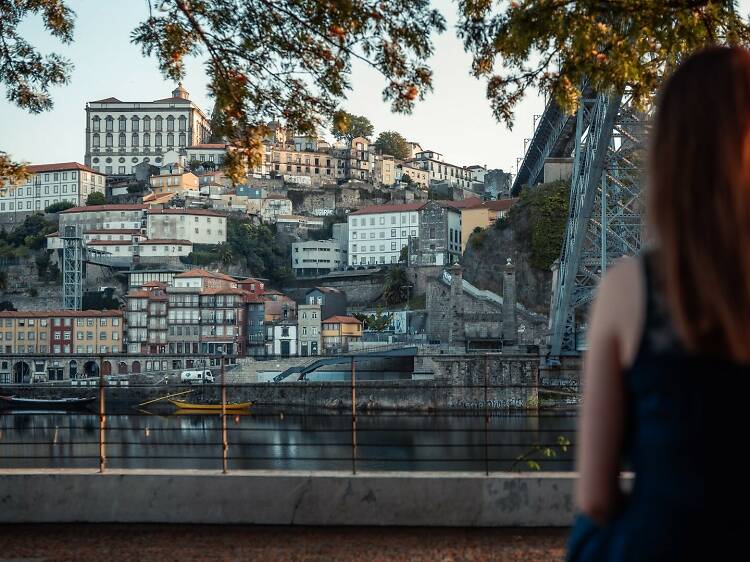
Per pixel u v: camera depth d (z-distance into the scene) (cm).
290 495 823
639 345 181
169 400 7900
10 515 844
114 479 842
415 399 7031
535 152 12838
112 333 13100
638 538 179
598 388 190
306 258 17975
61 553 722
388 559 695
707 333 172
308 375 8756
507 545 736
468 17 1020
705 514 172
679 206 180
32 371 12475
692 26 916
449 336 9944
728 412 171
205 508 832
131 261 16700
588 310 7788
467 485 811
